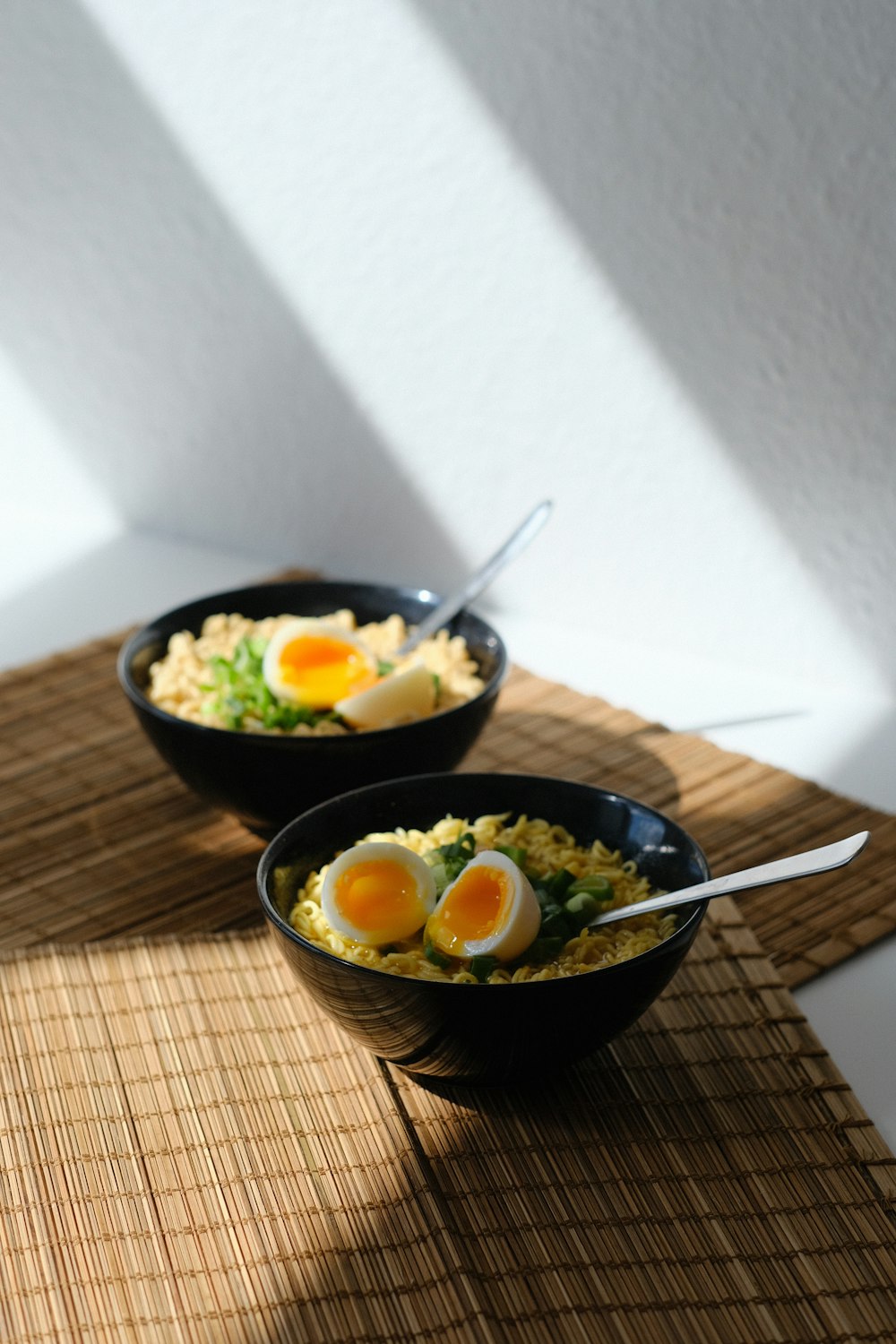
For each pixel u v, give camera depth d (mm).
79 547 1599
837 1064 920
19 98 1479
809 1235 844
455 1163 868
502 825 962
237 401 1504
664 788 1112
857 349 1163
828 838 1064
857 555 1208
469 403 1329
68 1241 837
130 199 1465
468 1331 811
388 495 1432
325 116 1309
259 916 1002
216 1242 838
